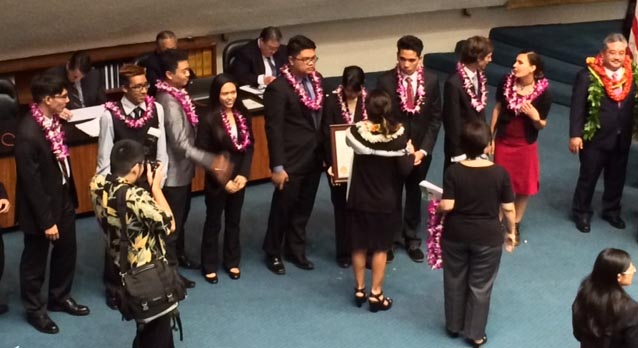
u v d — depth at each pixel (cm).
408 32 968
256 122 681
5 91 630
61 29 746
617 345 388
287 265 593
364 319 535
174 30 811
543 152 774
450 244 491
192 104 547
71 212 513
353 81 536
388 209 512
